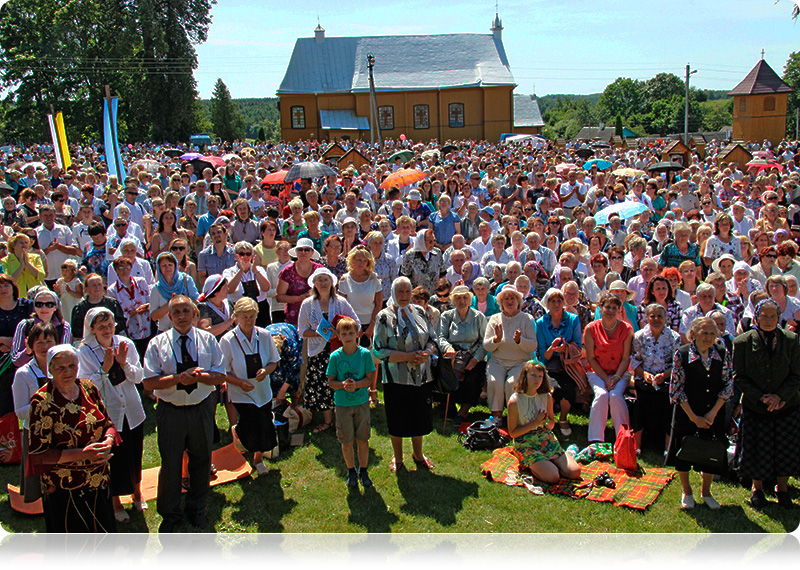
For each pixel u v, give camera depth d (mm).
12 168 16797
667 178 20688
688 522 5262
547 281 8383
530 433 5980
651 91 109062
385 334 5895
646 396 6402
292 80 54812
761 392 5340
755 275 8164
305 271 7398
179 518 5074
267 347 5863
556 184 13258
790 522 5262
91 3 51844
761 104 43594
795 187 13641
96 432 4441
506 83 53906
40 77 52094
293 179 12523
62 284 7562
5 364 6027
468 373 7102
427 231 8648
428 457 6332
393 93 54031
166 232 9000
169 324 6812
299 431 6879
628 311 7215
